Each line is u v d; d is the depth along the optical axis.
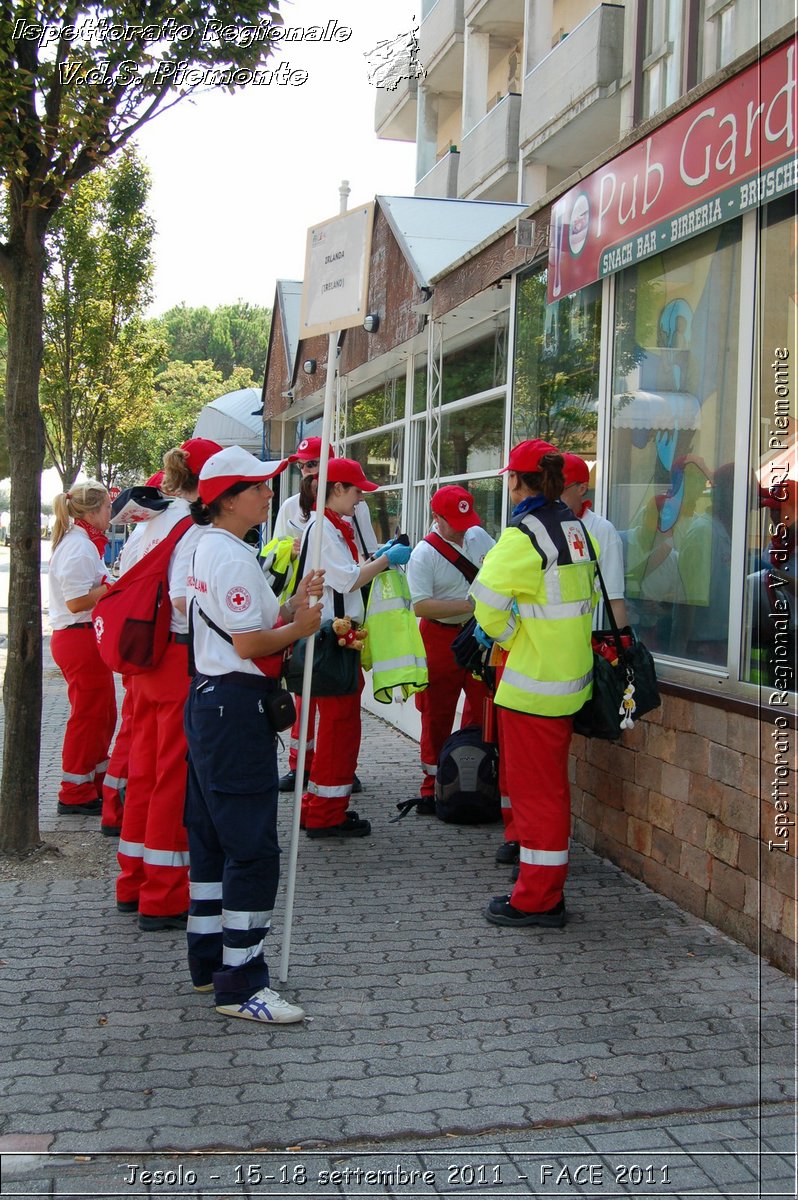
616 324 5.84
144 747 4.77
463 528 6.40
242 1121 3.15
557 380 6.68
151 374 17.97
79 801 6.63
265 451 18.94
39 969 4.25
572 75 14.45
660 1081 3.41
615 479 5.89
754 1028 3.76
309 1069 3.46
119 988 4.08
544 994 4.05
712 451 4.91
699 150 4.61
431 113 22.52
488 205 10.71
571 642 4.56
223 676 3.73
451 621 6.58
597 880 5.38
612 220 5.48
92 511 6.40
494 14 18.64
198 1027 3.76
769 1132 3.12
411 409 10.62
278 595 6.36
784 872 4.20
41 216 5.57
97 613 4.55
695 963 4.34
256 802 3.76
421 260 9.22
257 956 3.83
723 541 4.80
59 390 16.36
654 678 4.71
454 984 4.14
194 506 3.91
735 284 4.75
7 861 5.59
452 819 6.54
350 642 5.76
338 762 6.12
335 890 5.28
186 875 4.68
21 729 5.68
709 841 4.75
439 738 6.75
